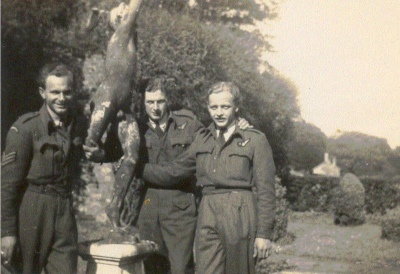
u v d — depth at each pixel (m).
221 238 3.64
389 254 7.57
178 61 7.58
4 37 7.25
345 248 7.88
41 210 3.47
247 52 8.23
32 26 7.44
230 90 3.67
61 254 3.54
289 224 9.33
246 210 3.64
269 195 3.63
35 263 3.53
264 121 8.48
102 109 3.68
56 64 3.54
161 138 4.05
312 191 9.89
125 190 3.85
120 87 3.74
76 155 3.67
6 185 3.43
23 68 7.38
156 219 4.11
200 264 3.70
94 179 8.00
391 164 9.22
